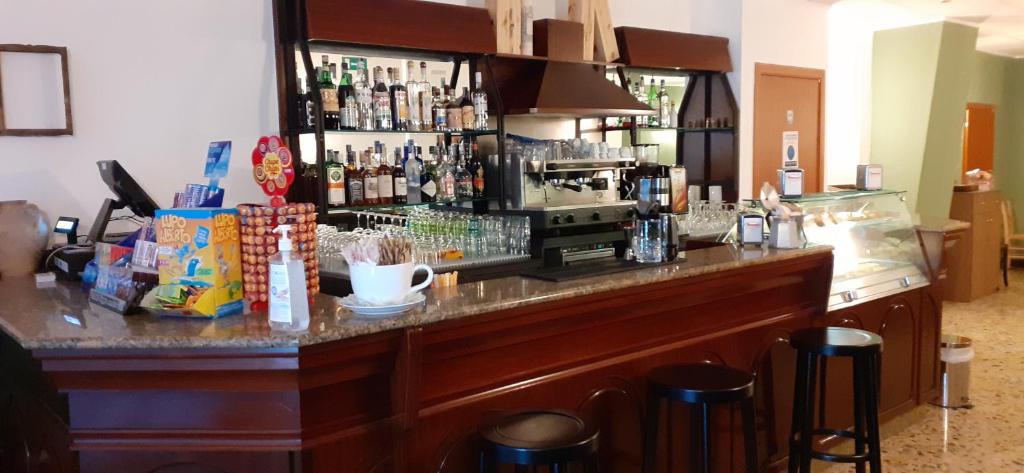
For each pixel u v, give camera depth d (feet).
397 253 6.85
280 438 6.21
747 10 18.15
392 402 6.77
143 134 10.94
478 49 13.07
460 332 6.98
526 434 6.31
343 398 6.54
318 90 11.18
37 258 10.09
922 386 13.76
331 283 9.43
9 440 9.14
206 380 6.11
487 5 13.69
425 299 7.23
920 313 13.52
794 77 19.74
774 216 11.00
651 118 17.40
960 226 14.15
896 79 23.65
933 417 13.79
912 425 13.41
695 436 9.02
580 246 13.30
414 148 12.71
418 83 12.65
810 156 20.59
